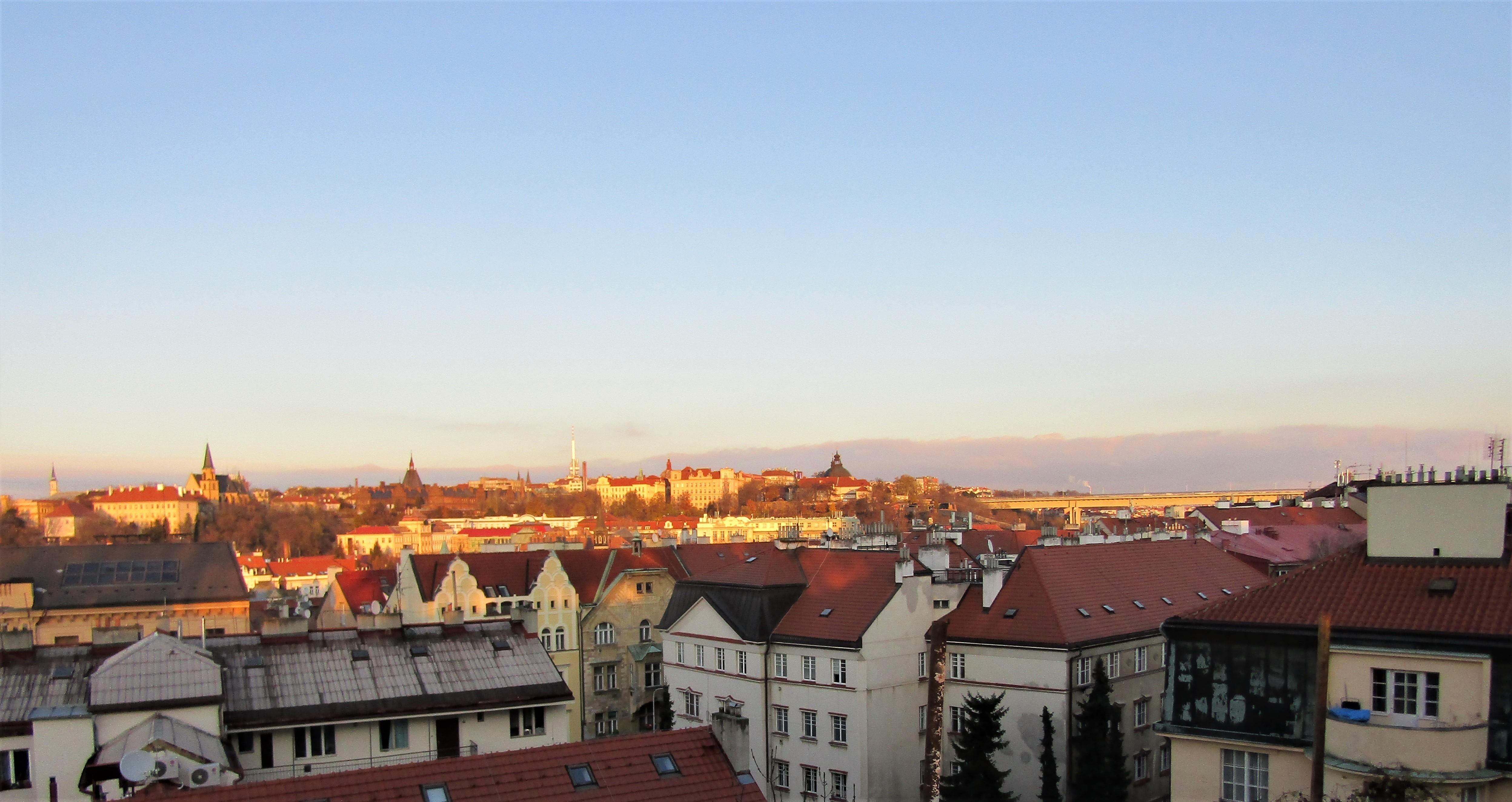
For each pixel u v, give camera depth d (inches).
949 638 3248.0
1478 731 1694.1
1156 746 3314.5
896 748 3164.4
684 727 3678.6
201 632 3454.7
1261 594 2025.1
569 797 1813.5
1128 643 3223.4
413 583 4517.7
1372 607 1879.9
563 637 4276.6
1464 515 1914.4
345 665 2477.9
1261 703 1920.5
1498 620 1742.1
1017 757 3063.5
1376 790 1700.3
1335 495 7283.5
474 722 2465.6
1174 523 6407.5
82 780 1966.0
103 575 4527.6
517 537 6643.7
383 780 1760.6
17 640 2322.8
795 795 3245.6
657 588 4503.0
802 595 3462.1
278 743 2277.3
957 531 5467.5
